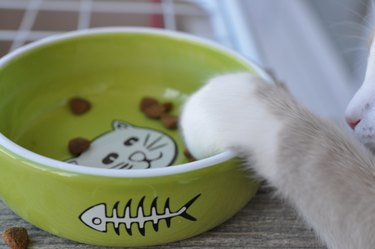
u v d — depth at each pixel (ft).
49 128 1.20
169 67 1.31
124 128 1.21
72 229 0.92
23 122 1.18
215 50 1.23
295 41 2.89
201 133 0.97
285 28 3.01
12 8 2.03
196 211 0.92
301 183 0.87
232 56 1.20
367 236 0.85
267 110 0.93
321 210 0.87
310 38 2.75
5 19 2.01
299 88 2.74
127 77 1.32
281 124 0.90
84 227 0.91
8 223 0.98
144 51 1.30
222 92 0.98
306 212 0.89
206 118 0.97
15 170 0.89
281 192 0.90
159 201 0.88
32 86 1.20
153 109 1.25
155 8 2.10
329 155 0.88
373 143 1.09
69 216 0.90
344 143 0.92
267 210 1.05
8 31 1.91
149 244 0.94
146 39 1.29
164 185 0.87
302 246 0.98
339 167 0.87
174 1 2.12
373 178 0.88
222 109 0.96
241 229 1.00
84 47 1.26
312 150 0.88
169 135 1.20
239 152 0.91
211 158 0.89
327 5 2.59
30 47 1.19
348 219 0.85
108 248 0.94
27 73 1.18
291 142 0.88
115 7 2.14
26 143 1.15
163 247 0.95
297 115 0.93
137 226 0.90
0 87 1.10
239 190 0.95
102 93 1.29
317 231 0.90
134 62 1.31
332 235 0.87
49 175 0.86
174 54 1.29
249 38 1.76
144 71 1.32
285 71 2.87
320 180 0.86
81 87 1.29
